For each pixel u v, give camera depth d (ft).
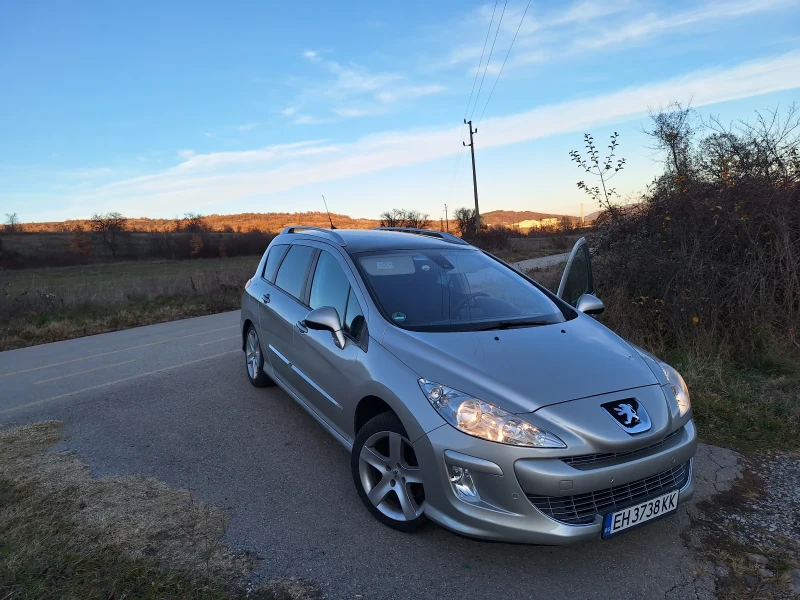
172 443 15.05
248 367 20.45
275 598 8.66
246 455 14.17
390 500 10.93
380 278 13.17
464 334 11.27
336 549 9.99
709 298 21.30
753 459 13.50
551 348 10.91
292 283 16.70
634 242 23.97
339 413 12.48
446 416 9.39
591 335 11.99
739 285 20.99
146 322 42.60
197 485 12.50
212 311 48.06
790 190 21.61
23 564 9.27
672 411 10.04
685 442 9.91
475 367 9.96
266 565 9.50
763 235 21.80
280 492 12.16
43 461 13.92
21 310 46.03
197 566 9.41
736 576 9.25
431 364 10.23
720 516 11.10
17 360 28.73
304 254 16.61
